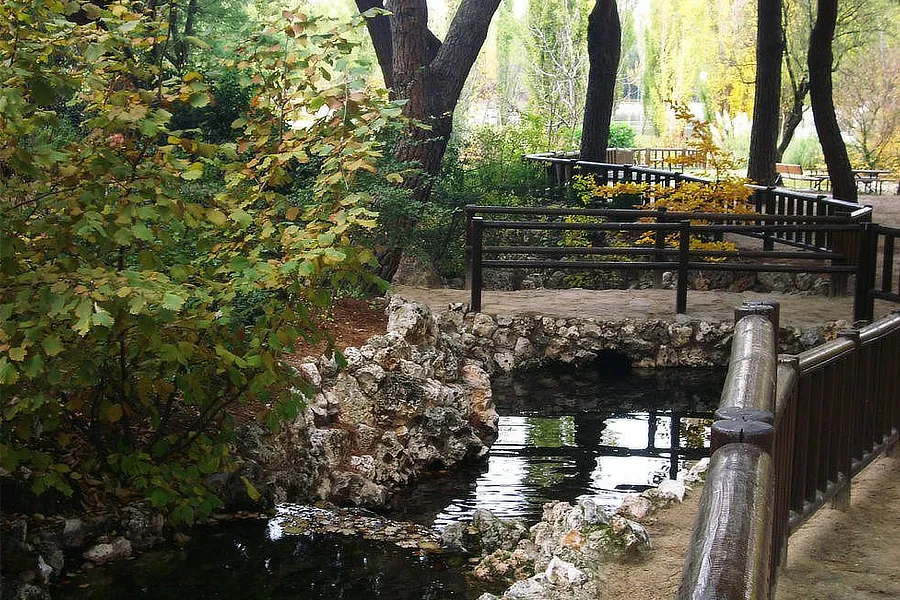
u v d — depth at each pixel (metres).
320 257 5.45
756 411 3.24
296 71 6.00
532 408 10.02
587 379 11.04
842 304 12.38
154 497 5.61
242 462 6.60
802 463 4.58
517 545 5.98
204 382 6.10
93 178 5.17
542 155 22.44
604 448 8.71
